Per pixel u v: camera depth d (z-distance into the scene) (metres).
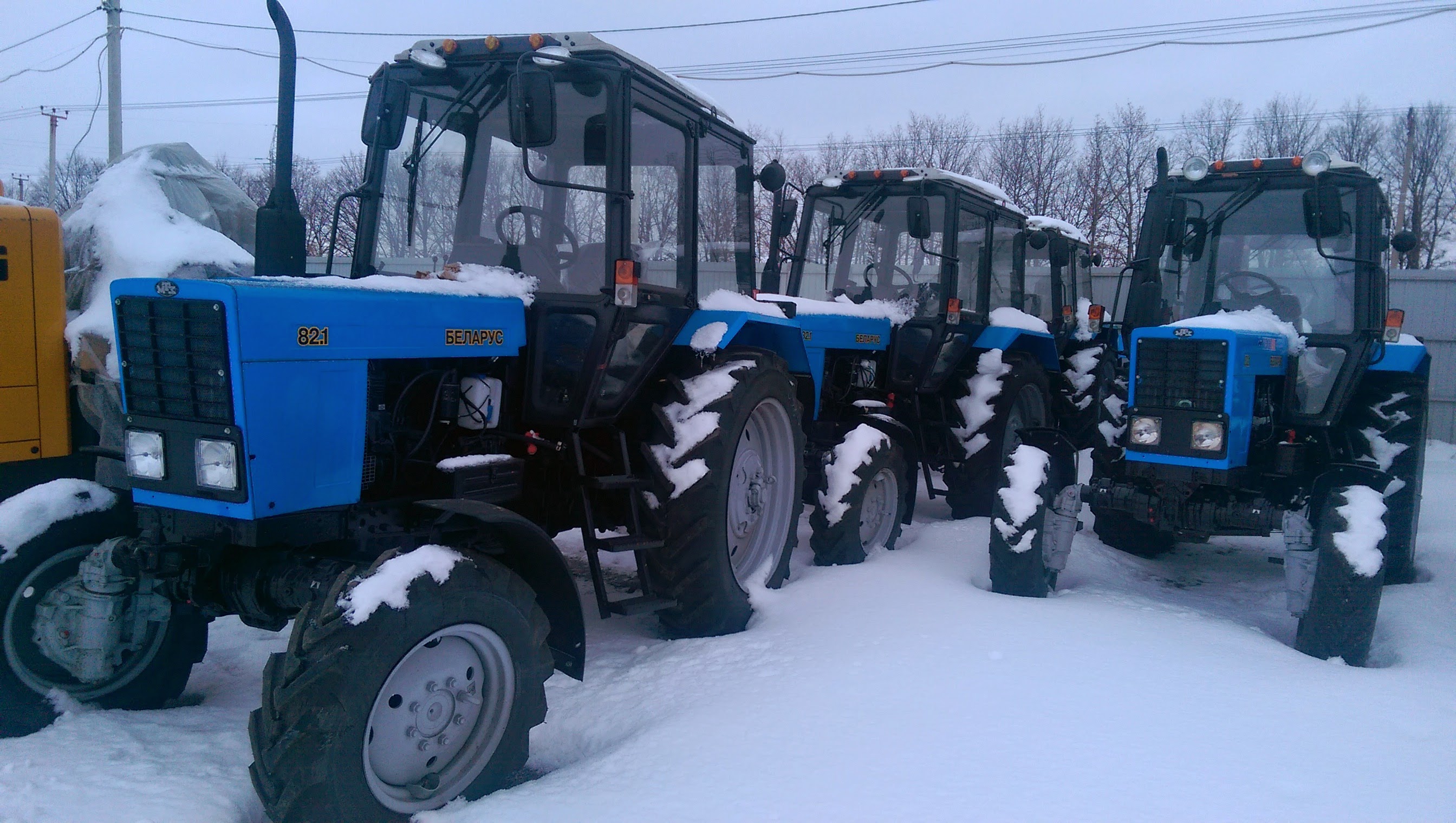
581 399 3.68
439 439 3.41
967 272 6.88
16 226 3.72
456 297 3.36
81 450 3.66
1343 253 4.95
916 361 6.55
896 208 6.65
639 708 3.26
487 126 3.81
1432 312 11.33
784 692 3.21
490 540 3.18
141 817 2.45
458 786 2.70
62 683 3.27
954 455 6.67
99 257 4.47
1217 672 3.48
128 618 3.26
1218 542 6.66
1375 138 27.30
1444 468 9.25
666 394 4.18
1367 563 3.93
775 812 2.40
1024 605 4.21
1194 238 5.34
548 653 2.98
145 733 3.06
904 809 2.41
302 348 2.81
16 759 2.80
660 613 4.10
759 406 4.50
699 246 4.35
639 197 3.89
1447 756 2.77
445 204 3.80
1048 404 7.71
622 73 3.61
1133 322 5.24
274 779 2.36
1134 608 4.35
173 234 4.61
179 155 5.32
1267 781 2.59
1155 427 4.64
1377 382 5.22
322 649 2.39
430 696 2.65
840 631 3.84
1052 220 9.00
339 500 2.92
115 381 3.69
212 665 3.90
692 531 3.90
